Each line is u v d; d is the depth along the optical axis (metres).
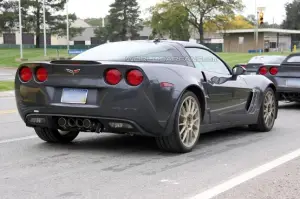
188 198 4.23
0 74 32.00
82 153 6.13
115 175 5.00
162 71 5.82
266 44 82.31
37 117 6.11
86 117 5.76
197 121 6.31
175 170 5.25
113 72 5.62
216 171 5.24
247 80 7.62
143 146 6.63
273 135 7.77
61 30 73.88
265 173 5.20
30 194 4.31
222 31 67.25
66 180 4.79
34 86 6.02
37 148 6.48
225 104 6.96
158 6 57.16
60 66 5.86
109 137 7.38
